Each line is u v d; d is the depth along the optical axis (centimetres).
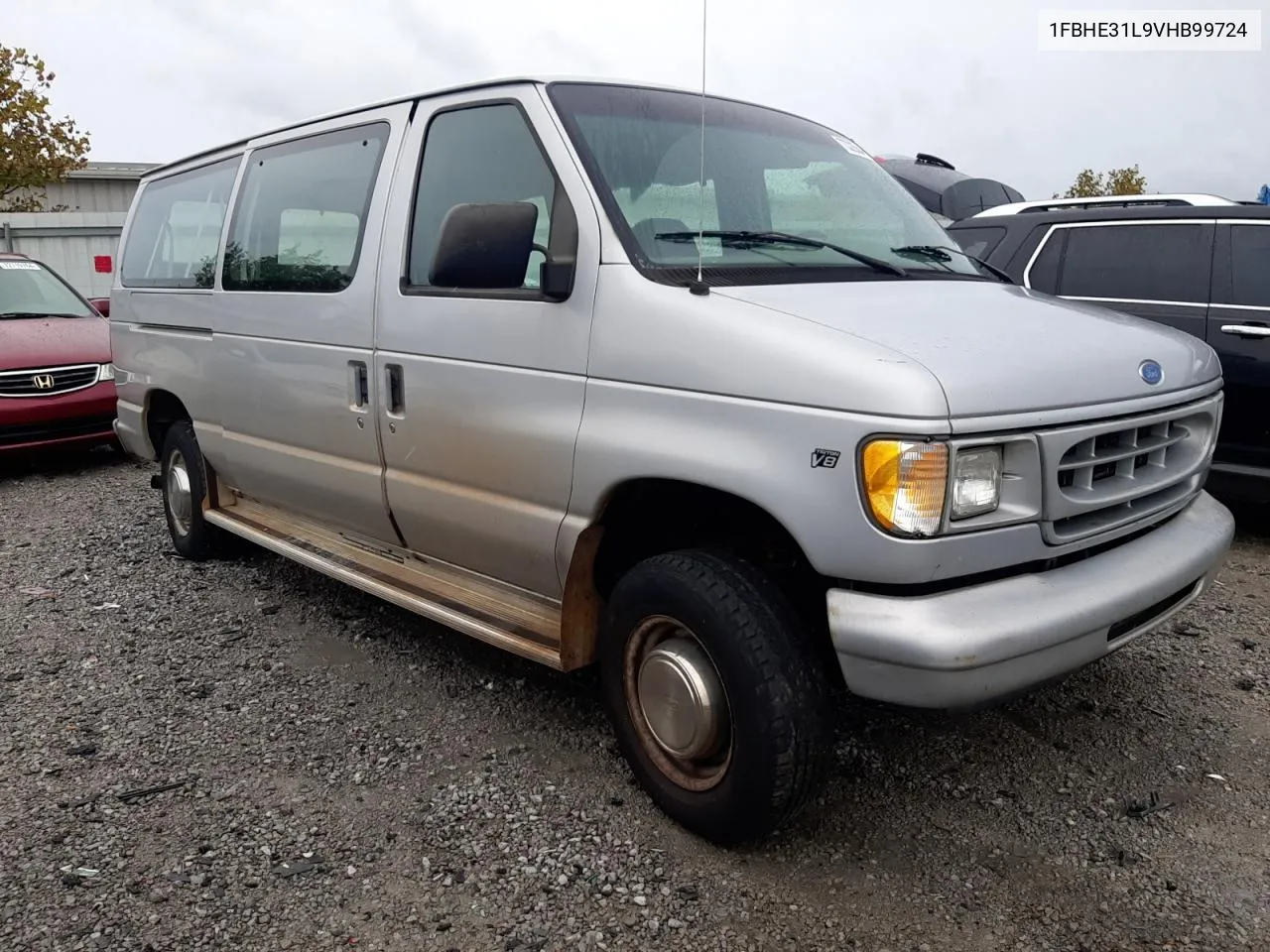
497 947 249
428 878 276
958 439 234
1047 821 299
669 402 273
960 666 235
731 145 348
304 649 434
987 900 264
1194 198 626
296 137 437
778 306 268
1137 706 369
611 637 302
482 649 432
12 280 912
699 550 286
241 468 478
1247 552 556
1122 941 248
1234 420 555
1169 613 296
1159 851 284
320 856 286
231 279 461
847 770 328
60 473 820
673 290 280
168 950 249
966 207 976
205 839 295
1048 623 246
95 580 530
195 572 540
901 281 315
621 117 328
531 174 321
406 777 327
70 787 324
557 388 302
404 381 356
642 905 263
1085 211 621
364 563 413
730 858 282
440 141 358
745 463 256
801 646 266
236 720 369
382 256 367
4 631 461
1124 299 591
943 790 316
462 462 338
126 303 574
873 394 235
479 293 329
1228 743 342
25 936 254
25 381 777
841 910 261
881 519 235
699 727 277
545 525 312
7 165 2144
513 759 338
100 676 410
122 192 2705
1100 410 261
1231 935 249
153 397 557
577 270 299
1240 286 555
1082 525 266
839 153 391
